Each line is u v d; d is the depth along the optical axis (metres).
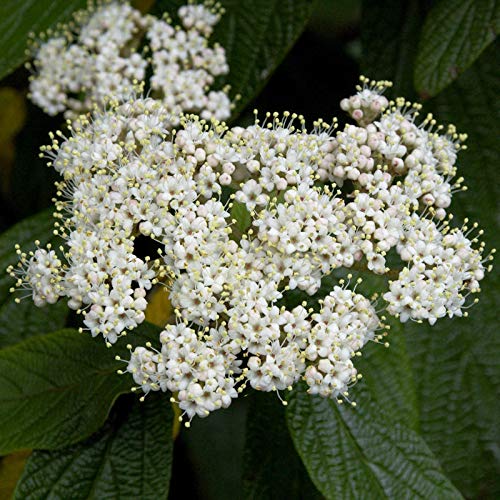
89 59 0.46
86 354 0.41
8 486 0.45
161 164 0.40
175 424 0.44
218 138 0.41
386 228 0.40
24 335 0.44
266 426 0.43
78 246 0.39
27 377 0.40
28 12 0.46
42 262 0.40
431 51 0.44
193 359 0.38
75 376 0.41
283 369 0.38
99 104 0.45
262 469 0.43
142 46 0.48
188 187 0.40
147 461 0.40
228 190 0.42
